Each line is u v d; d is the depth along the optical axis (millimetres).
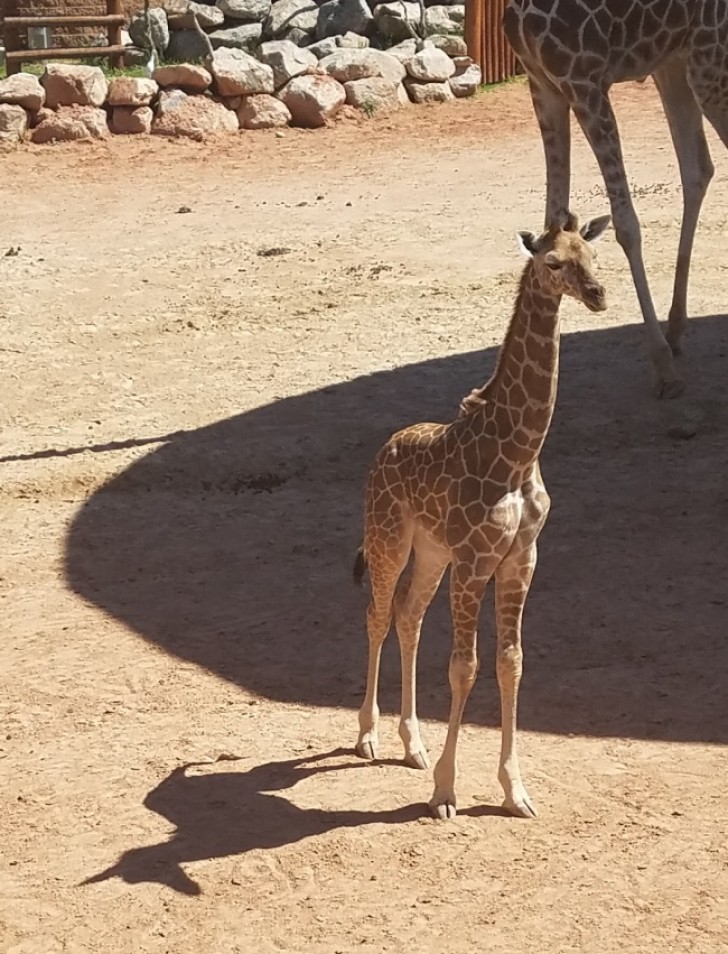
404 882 5410
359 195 18516
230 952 5047
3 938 5203
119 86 21781
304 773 6293
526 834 5707
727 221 16062
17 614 8312
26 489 10281
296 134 21938
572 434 10789
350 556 8922
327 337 13438
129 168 20297
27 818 6039
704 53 11164
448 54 24828
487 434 5492
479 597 5590
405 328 13531
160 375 12688
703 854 5527
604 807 5895
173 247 16516
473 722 6750
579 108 10891
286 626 7957
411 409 11469
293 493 10039
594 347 12703
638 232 11078
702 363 12094
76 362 13102
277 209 18016
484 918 5160
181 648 7742
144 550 9195
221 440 11031
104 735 6773
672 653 7359
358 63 23188
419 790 6090
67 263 16031
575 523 9227
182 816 5973
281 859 5598
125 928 5227
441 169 19688
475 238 16250
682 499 9516
